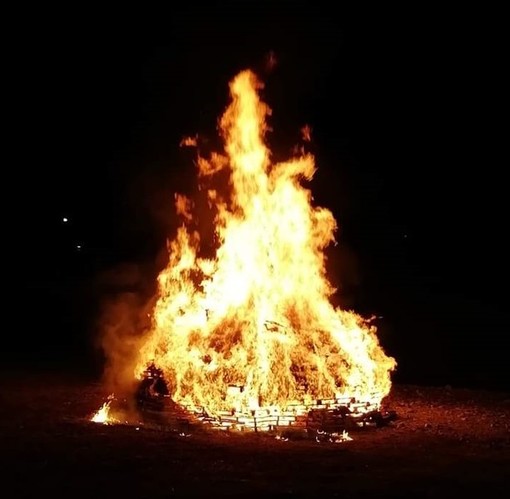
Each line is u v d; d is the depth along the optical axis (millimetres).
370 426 10086
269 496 6770
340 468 7895
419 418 10852
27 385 13188
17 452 8344
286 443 9203
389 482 7328
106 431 9539
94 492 6883
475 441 9383
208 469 7746
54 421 10141
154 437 9242
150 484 7148
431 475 7633
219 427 9836
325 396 10359
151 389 10445
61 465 7820
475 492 7039
